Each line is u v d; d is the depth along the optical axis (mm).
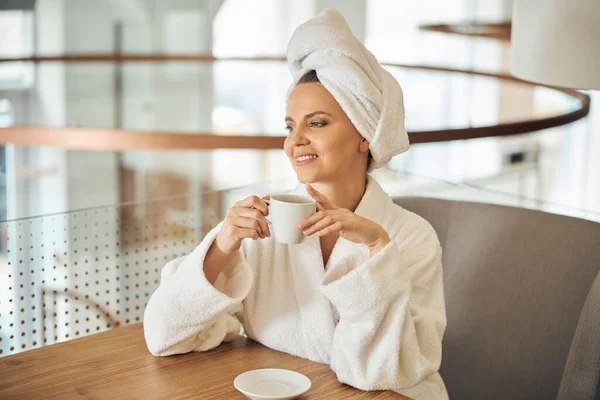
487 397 1588
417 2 5297
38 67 5113
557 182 4086
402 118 1325
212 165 5023
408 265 1322
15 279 1485
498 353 1575
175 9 5523
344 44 1249
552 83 1271
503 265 1598
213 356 1243
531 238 1582
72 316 1561
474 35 4859
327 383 1159
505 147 4211
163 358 1223
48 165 4992
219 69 5531
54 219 1519
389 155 1312
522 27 1331
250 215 1190
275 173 4789
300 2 5508
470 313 1618
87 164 5094
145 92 5516
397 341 1145
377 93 1266
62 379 1128
